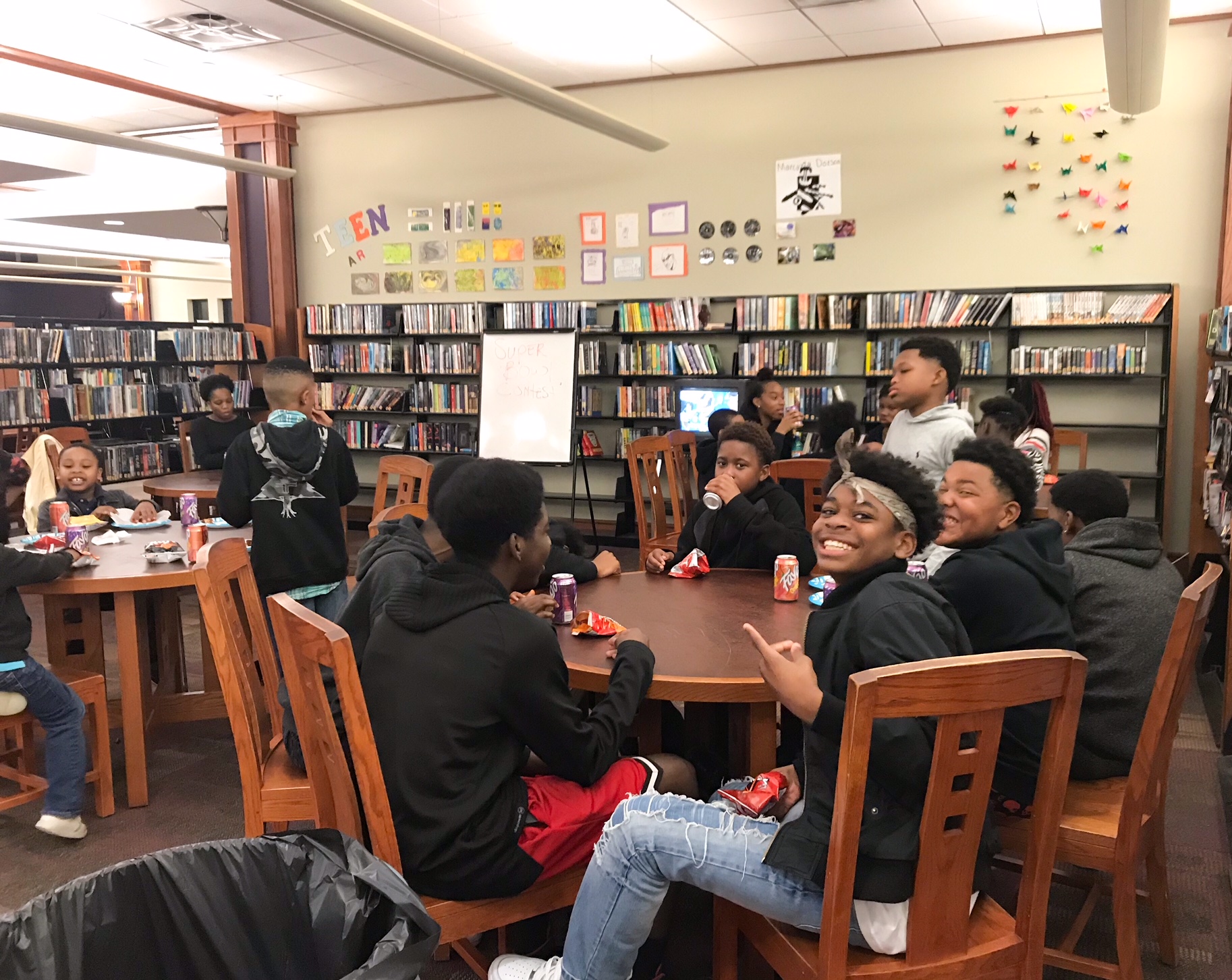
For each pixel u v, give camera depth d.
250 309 8.27
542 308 7.25
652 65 6.57
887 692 1.18
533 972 1.61
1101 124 5.82
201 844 1.25
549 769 1.77
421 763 1.50
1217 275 5.61
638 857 1.46
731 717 1.98
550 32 5.87
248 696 1.94
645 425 7.22
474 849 1.51
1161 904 1.98
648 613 2.28
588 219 7.21
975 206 6.18
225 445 5.89
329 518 3.22
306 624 1.46
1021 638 1.71
